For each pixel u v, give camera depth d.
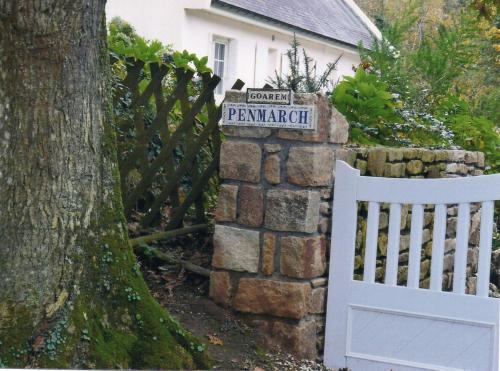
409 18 12.07
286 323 5.14
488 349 4.73
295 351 5.10
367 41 23.25
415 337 4.95
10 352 3.64
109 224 4.16
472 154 7.45
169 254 5.88
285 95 5.09
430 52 9.70
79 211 3.88
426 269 6.59
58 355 3.75
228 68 16.81
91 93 3.89
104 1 3.93
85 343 3.89
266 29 17.58
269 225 5.17
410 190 4.98
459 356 4.81
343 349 5.14
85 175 3.90
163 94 6.59
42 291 3.74
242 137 5.26
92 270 4.04
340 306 5.16
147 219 5.98
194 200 6.16
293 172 5.09
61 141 3.72
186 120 6.05
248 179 5.23
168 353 4.24
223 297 5.34
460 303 4.79
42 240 3.71
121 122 5.89
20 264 3.68
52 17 3.55
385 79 8.98
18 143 3.65
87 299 3.99
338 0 24.94
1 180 3.66
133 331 4.21
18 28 3.54
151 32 15.29
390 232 5.06
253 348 5.05
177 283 5.55
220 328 5.17
